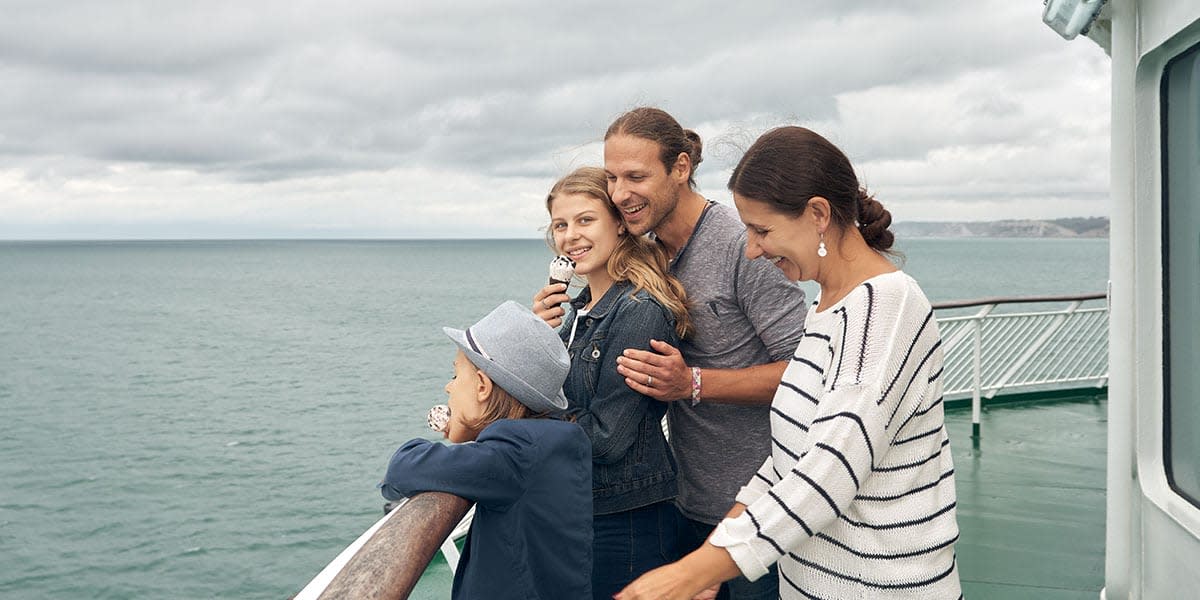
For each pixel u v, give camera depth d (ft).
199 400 136.67
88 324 266.77
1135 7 7.32
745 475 7.66
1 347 208.85
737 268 7.49
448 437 6.23
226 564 68.74
